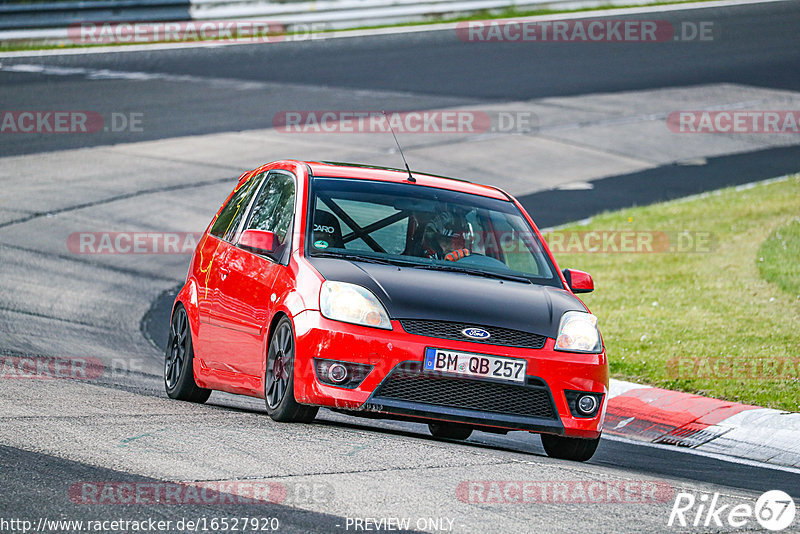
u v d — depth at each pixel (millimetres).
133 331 40562
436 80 100375
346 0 121875
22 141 75062
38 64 100375
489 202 27078
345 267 23156
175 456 19031
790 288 45969
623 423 31203
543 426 22172
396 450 20656
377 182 26391
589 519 17031
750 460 27719
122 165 70375
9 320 38969
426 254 24781
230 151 74750
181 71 99625
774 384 34250
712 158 79812
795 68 111688
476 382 21875
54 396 24781
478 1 129750
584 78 104062
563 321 23109
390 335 21609
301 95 92125
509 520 16547
